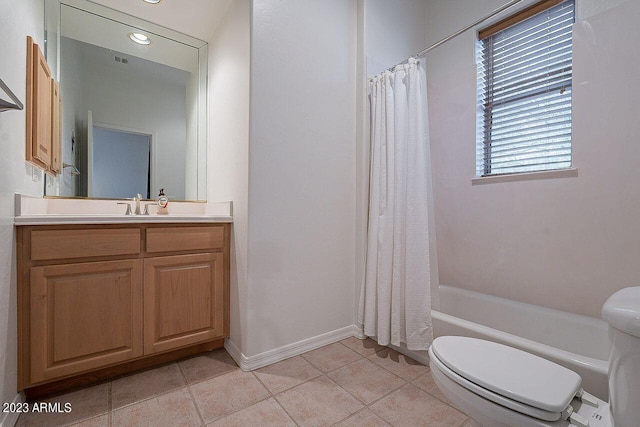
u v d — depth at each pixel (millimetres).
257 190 1656
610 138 1523
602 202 1555
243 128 1703
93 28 1938
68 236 1368
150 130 2145
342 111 2057
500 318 1850
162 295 1623
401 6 2346
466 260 2168
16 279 1257
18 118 1301
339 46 2035
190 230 1709
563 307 1695
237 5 1794
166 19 2055
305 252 1868
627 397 692
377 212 1907
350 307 2119
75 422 1226
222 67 2021
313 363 1726
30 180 1486
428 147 1813
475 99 2123
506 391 852
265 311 1699
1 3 1104
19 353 1263
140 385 1489
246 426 1221
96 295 1441
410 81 1780
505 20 2035
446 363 1023
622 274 1495
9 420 1161
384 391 1465
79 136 1892
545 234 1768
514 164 1967
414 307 1712
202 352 1839
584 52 1611
